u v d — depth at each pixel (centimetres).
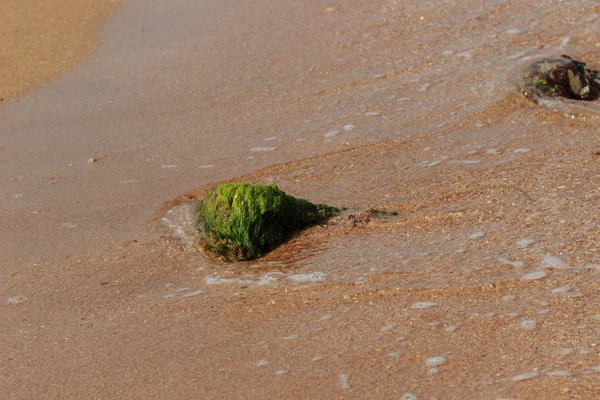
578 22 1315
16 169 1085
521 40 1283
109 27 1759
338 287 674
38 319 698
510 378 509
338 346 581
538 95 1049
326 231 792
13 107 1345
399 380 526
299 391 530
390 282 666
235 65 1418
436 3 1548
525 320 575
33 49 1633
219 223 778
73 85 1427
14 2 1970
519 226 732
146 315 680
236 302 680
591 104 1013
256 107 1213
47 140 1184
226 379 559
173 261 782
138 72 1458
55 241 855
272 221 786
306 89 1253
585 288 606
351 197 863
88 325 676
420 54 1312
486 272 655
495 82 1132
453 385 511
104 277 764
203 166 1020
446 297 628
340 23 1550
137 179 1008
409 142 998
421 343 567
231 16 1730
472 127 1016
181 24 1728
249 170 984
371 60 1330
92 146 1143
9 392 584
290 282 698
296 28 1571
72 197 973
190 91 1326
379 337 584
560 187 797
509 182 831
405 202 830
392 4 1599
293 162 991
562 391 487
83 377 591
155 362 598
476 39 1327
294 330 616
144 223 874
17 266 806
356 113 1123
